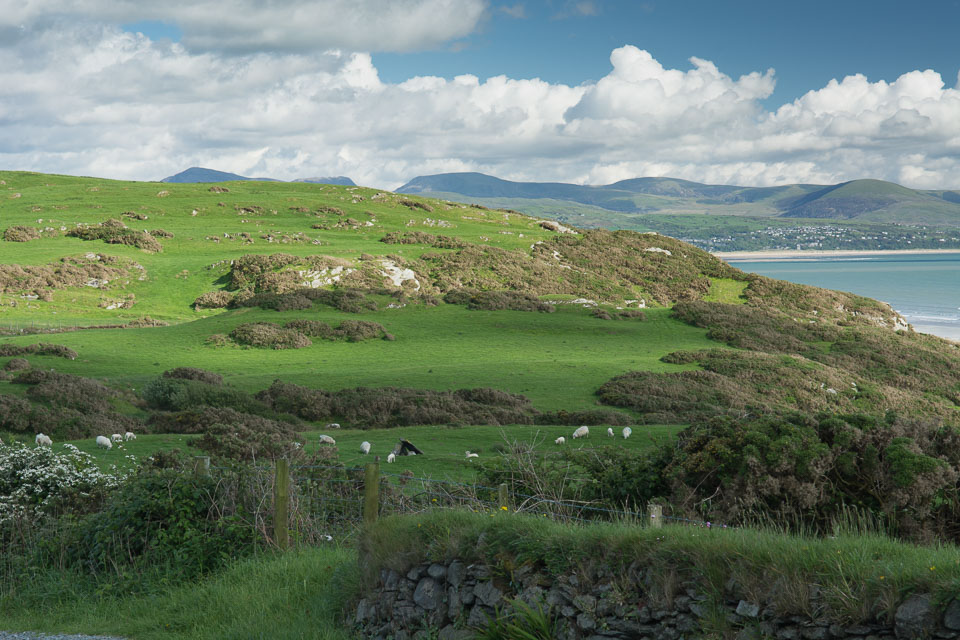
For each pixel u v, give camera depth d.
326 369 56.94
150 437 29.56
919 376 69.19
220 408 37.03
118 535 11.24
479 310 79.44
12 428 30.19
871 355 73.06
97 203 145.62
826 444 9.27
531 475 12.17
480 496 12.36
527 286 101.31
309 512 11.81
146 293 95.25
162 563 10.75
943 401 63.28
